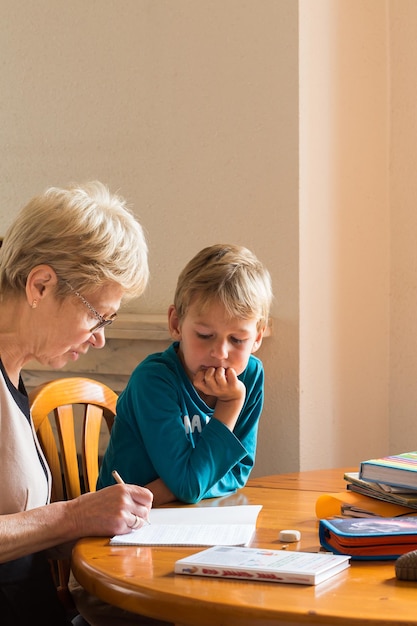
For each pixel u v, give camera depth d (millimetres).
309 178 2312
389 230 2613
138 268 1518
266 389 2338
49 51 2576
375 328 2588
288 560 1172
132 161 2486
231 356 1771
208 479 1674
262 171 2320
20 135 2629
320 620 994
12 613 1398
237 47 2338
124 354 2381
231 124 2354
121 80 2490
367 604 1031
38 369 2486
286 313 2303
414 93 2555
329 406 2412
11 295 1467
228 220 2371
